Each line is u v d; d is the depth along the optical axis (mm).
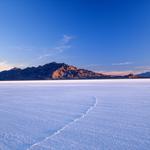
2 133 5160
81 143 4297
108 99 11914
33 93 17562
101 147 4047
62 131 5234
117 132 5062
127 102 10516
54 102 11109
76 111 8102
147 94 14766
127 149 3904
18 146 4188
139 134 4863
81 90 20172
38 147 4105
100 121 6270
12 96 15133
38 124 6062
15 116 7395
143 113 7492
